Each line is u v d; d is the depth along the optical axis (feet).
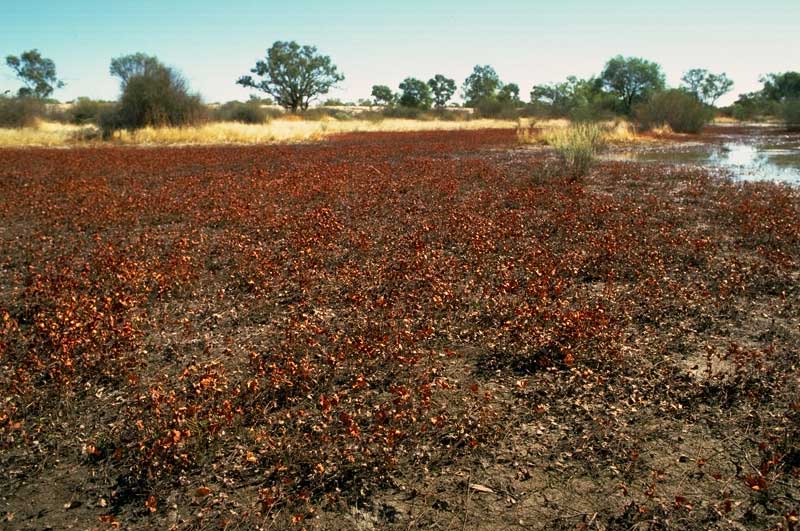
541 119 161.38
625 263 24.26
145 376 15.96
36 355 16.58
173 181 50.39
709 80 242.78
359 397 14.57
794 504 10.71
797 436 12.55
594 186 45.60
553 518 10.56
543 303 19.84
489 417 13.55
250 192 43.27
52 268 25.25
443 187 43.86
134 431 13.26
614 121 121.90
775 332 17.63
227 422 13.26
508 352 16.65
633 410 13.75
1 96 121.60
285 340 17.79
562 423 13.35
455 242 28.55
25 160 68.18
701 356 16.26
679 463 11.93
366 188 44.24
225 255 26.89
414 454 12.37
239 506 11.05
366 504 11.05
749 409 13.65
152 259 25.90
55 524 10.75
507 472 11.82
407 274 23.27
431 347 17.19
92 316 19.10
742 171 54.44
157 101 104.78
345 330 18.43
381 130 141.28
